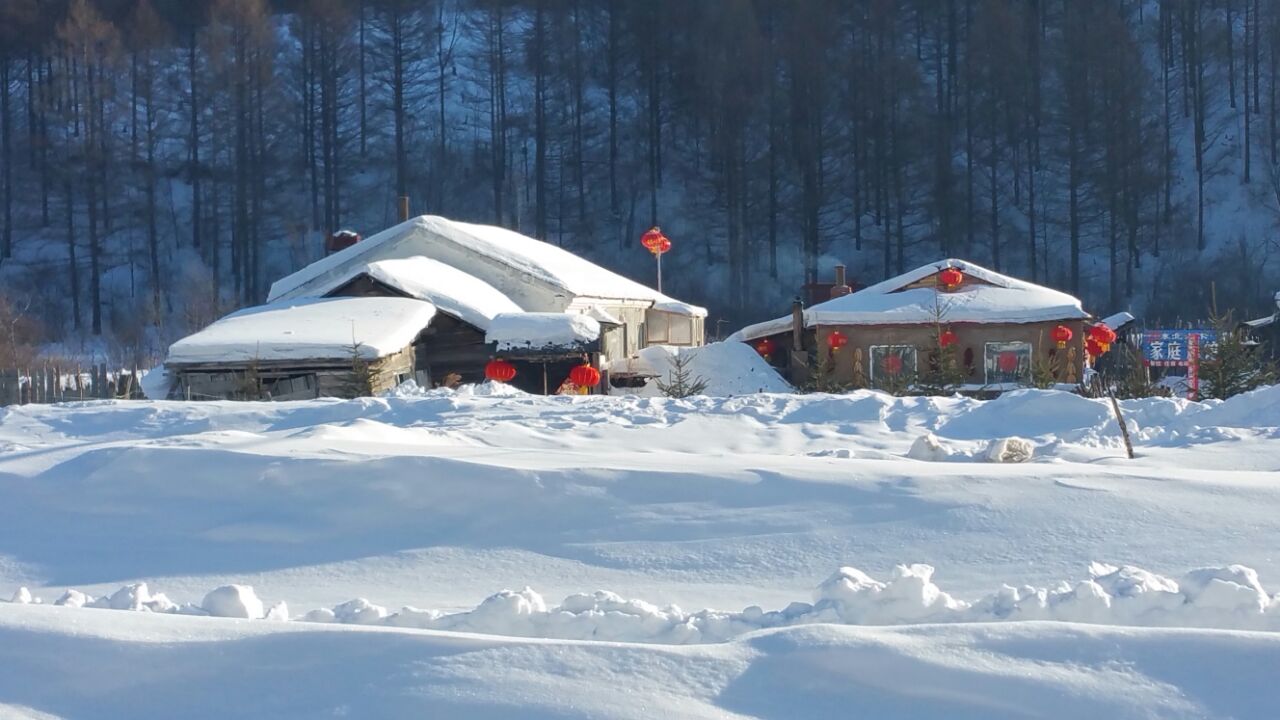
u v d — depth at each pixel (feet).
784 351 104.73
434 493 30.71
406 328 78.18
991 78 222.28
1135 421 46.39
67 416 53.26
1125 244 203.21
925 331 95.76
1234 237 199.21
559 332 82.64
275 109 219.61
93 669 16.98
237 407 53.93
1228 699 14.89
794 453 41.81
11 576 27.73
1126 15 240.12
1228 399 47.67
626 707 15.06
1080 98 211.00
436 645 16.85
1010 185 216.95
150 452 34.22
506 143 228.43
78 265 199.41
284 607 21.26
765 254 208.54
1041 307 94.99
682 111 226.58
